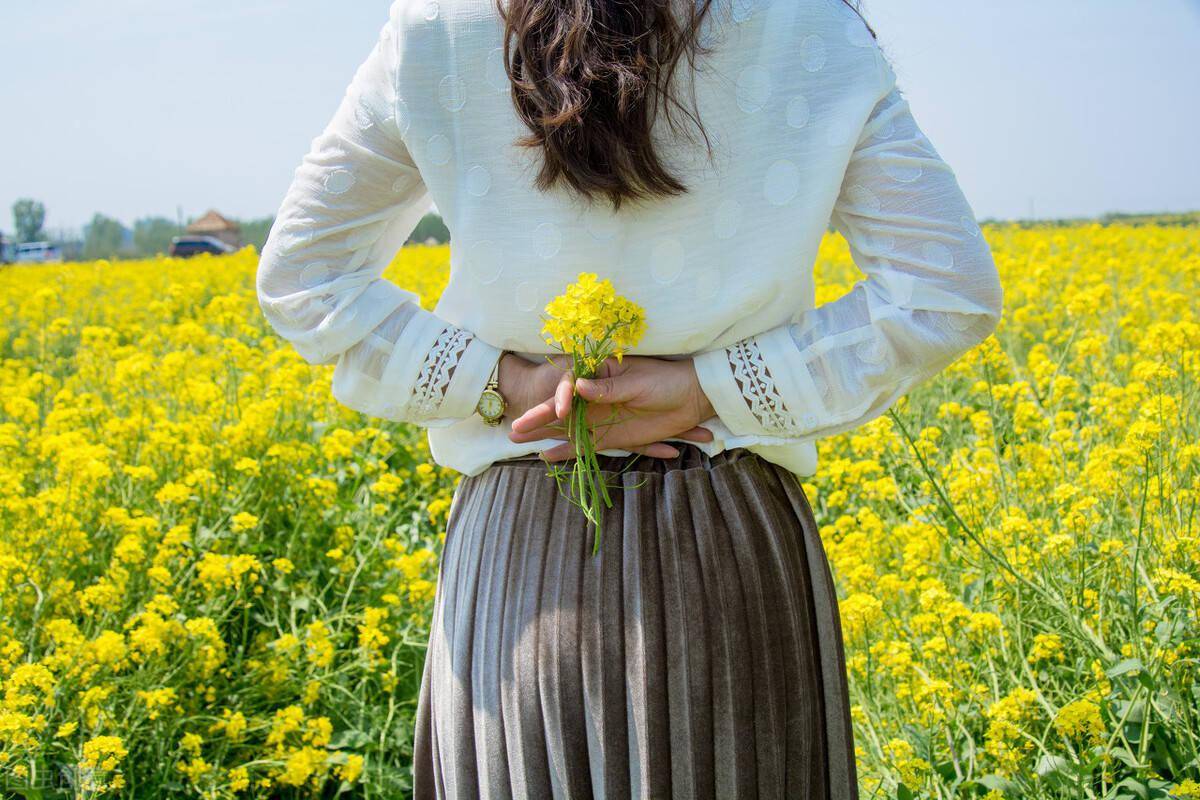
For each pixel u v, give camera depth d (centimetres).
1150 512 268
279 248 131
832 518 413
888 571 322
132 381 470
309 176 131
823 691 139
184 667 279
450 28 120
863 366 122
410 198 134
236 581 311
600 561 123
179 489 344
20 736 231
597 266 122
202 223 4675
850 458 435
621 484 127
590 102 111
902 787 202
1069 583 263
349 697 304
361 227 132
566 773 123
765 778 126
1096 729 206
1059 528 307
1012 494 318
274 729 274
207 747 284
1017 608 259
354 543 367
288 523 379
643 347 126
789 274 121
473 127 121
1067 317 622
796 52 116
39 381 522
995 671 251
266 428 396
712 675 123
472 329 134
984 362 354
